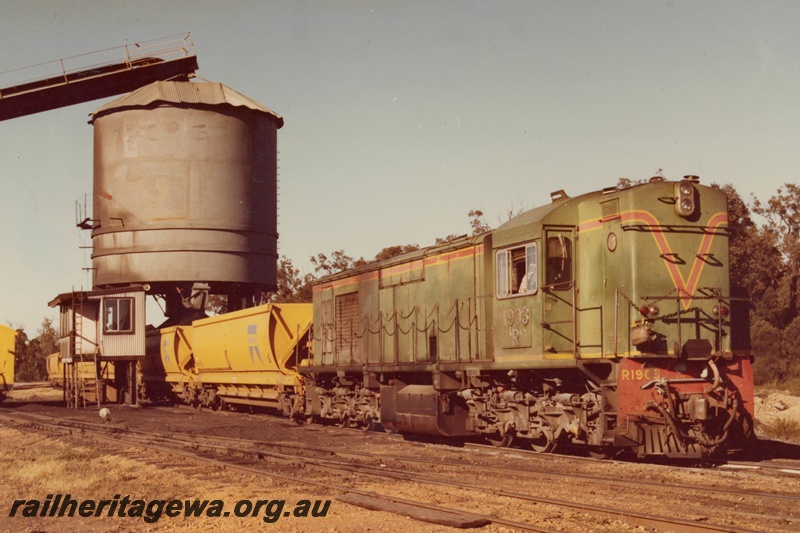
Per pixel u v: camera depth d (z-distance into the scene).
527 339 17.16
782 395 35.66
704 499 11.60
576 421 16.28
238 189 46.72
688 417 15.34
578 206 17.03
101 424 27.91
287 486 13.66
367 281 25.06
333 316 27.38
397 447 20.19
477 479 14.15
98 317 40.75
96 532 11.05
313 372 27.88
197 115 46.09
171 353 40.91
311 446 20.45
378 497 12.09
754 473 14.12
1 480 15.80
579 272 16.88
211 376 37.03
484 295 18.91
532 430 17.89
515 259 17.84
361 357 25.12
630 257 15.42
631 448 15.45
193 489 13.89
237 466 15.81
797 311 64.12
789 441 20.53
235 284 47.41
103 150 47.03
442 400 20.39
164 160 45.72
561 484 13.28
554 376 17.17
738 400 15.74
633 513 10.20
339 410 26.77
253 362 31.69
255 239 47.41
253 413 35.91
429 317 21.33
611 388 15.50
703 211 15.94
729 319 15.81
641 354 15.07
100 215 47.03
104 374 47.50
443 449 19.31
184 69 48.94
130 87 48.69
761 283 63.94
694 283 15.68
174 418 32.06
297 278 73.19
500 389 18.88
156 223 45.56
